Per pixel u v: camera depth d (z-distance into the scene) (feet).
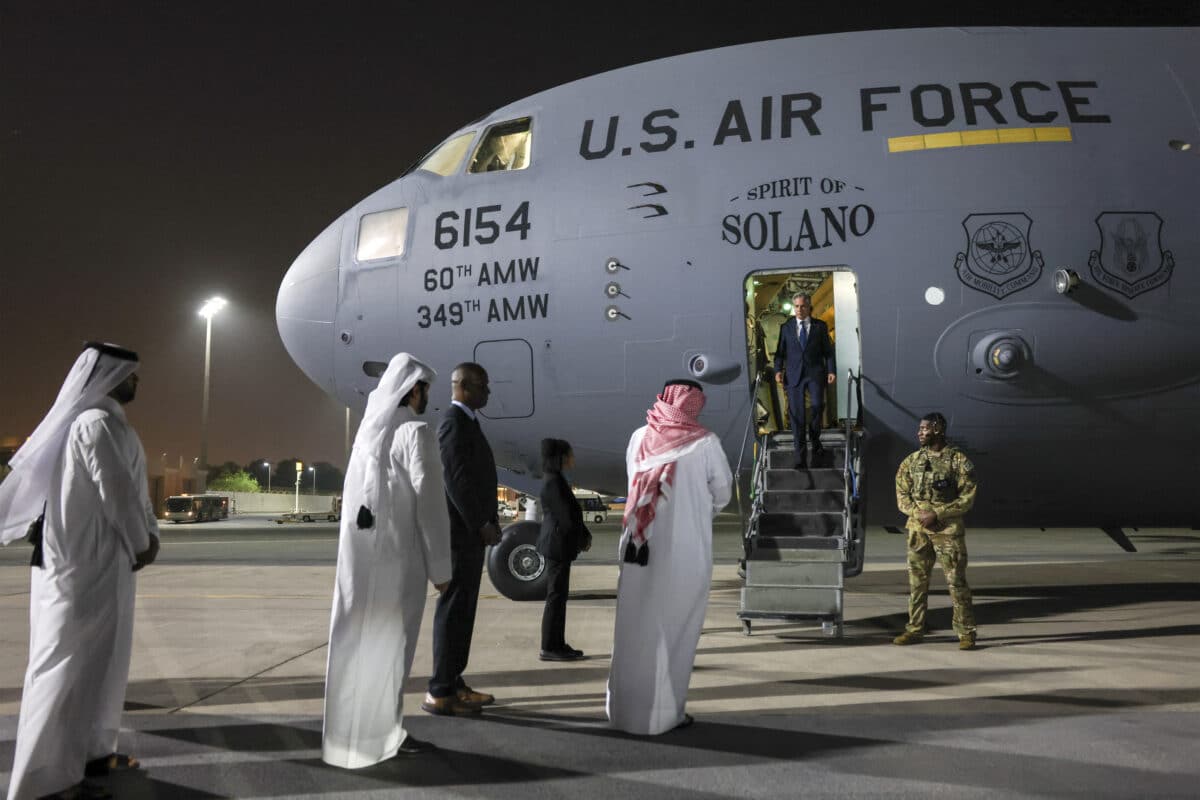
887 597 30.17
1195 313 23.72
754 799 10.57
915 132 24.99
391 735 12.14
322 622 24.90
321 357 30.07
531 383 27.43
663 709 13.26
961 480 20.08
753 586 21.94
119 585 11.17
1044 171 24.25
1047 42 26.27
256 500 208.23
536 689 16.47
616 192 26.53
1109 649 19.97
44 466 11.11
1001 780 11.08
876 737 13.01
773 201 25.25
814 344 25.43
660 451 14.08
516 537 29.12
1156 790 10.66
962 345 24.30
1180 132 24.56
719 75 27.30
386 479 12.44
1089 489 26.32
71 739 10.50
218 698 15.83
